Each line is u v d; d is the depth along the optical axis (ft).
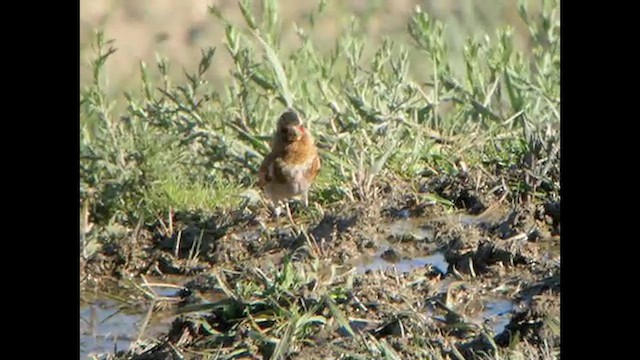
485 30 77.30
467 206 53.36
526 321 38.91
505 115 61.93
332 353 38.34
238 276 46.26
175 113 58.75
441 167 57.26
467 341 39.09
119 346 40.96
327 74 63.46
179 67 81.30
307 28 83.35
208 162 57.06
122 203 53.62
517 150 57.00
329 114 62.03
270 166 52.70
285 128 52.31
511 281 44.19
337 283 43.39
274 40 63.82
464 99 62.64
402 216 52.24
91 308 44.39
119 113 70.33
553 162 54.19
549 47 64.75
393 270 45.44
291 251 48.06
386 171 55.93
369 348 37.78
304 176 52.75
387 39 63.93
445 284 44.60
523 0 66.44
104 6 84.33
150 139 55.98
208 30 84.58
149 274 48.01
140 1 84.64
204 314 42.19
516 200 52.95
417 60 77.82
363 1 84.48
